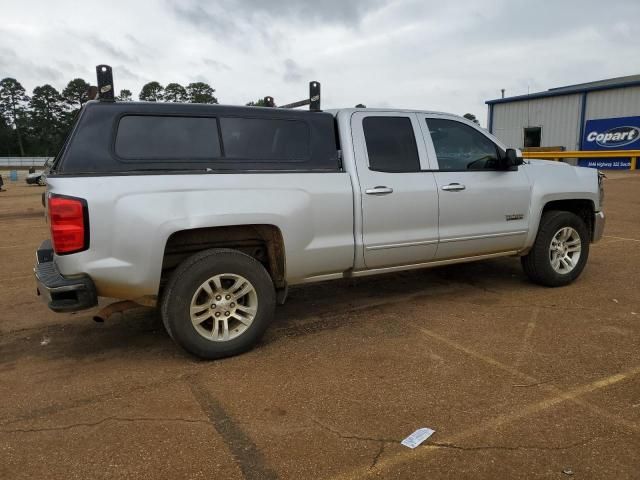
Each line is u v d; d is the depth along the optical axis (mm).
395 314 5027
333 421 3057
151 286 3748
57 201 3457
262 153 4199
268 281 4121
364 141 4672
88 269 3547
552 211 5859
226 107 4117
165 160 3816
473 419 3037
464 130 5281
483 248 5344
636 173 22250
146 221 3645
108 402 3359
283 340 4410
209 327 4113
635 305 5117
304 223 4238
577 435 2844
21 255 8508
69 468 2648
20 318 5203
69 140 3619
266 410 3205
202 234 4109
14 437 2953
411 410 3158
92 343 4484
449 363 3832
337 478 2533
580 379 3520
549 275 5727
